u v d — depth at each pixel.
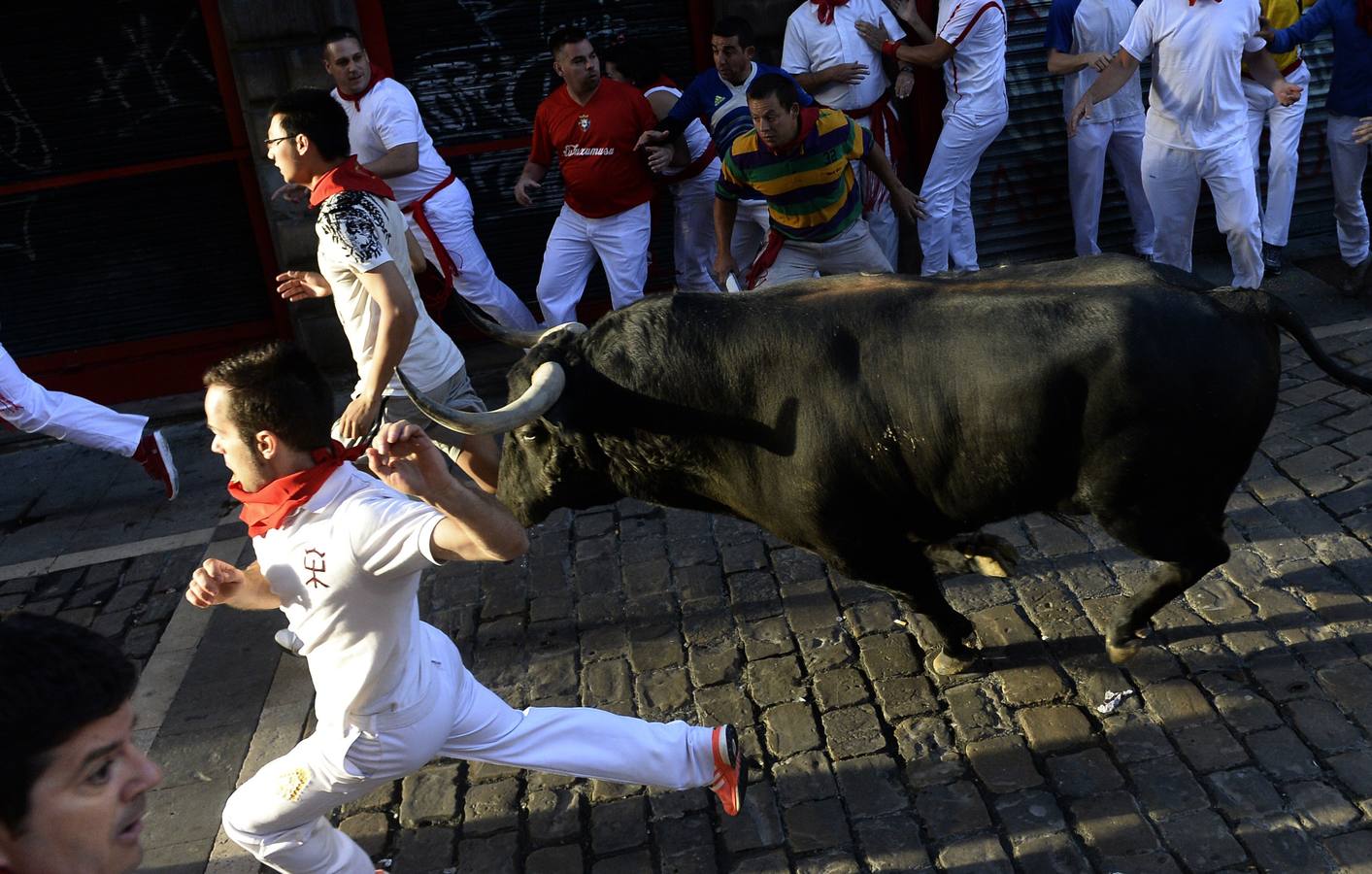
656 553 4.93
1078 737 3.60
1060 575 4.42
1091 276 3.39
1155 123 6.36
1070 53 6.94
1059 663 3.93
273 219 6.87
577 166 6.36
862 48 6.74
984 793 3.45
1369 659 3.74
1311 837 3.13
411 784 3.77
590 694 4.13
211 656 4.64
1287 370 5.85
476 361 7.10
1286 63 6.95
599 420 3.57
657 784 3.07
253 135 6.71
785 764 3.66
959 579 4.48
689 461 3.58
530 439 3.74
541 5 6.94
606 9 7.01
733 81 6.33
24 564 5.58
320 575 2.51
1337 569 4.22
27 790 1.24
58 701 1.25
